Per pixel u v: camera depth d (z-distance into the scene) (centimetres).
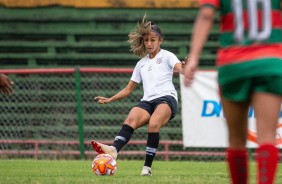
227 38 1394
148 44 2805
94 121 4922
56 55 5219
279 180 2575
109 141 4522
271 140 1373
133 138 4853
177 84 4925
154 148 2762
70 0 5253
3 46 5291
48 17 5272
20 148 4606
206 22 1351
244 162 1487
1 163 3725
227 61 1373
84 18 5244
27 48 5269
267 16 1370
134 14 5228
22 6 5303
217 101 4119
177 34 5219
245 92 1363
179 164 3816
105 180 2464
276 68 1335
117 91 5022
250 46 1362
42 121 4891
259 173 1389
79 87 4334
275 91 1347
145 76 2828
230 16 1389
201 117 4138
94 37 5247
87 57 5225
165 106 2753
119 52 5241
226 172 3081
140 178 2589
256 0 1373
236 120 1439
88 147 4466
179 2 5225
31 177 2644
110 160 2734
